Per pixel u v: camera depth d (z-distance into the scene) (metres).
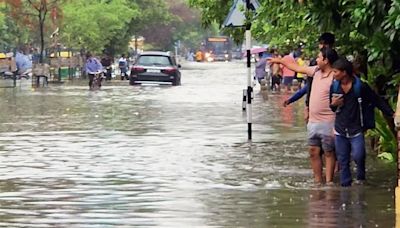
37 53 116.75
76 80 95.25
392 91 24.19
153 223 17.06
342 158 21.28
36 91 69.44
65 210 18.52
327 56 21.66
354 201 19.25
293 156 26.88
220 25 41.50
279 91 69.44
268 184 21.72
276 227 16.58
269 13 26.58
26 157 27.09
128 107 49.41
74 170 24.28
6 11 100.69
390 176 22.64
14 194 20.52
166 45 174.12
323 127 21.56
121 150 28.75
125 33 118.69
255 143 30.56
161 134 33.94
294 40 31.94
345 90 21.17
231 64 174.75
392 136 24.98
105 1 108.12
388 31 18.28
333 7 21.50
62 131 35.19
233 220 17.25
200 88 73.44
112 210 18.44
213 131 35.03
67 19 98.44
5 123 38.97
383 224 16.77
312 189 20.94
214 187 21.30
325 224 16.81
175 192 20.61
